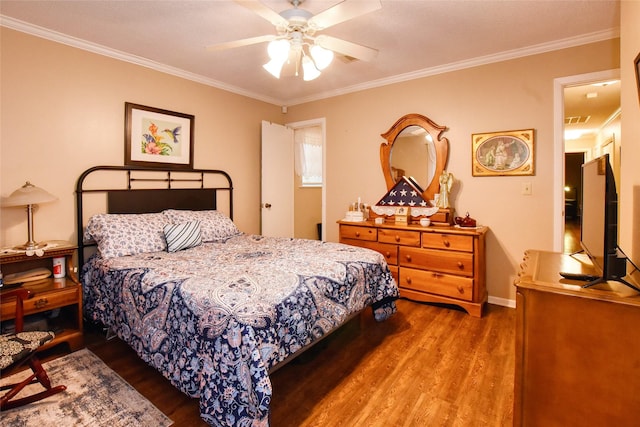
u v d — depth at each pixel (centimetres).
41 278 244
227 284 178
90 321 266
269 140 439
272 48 206
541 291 132
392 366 216
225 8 229
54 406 174
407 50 300
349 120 414
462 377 203
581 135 736
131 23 250
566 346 129
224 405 142
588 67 276
